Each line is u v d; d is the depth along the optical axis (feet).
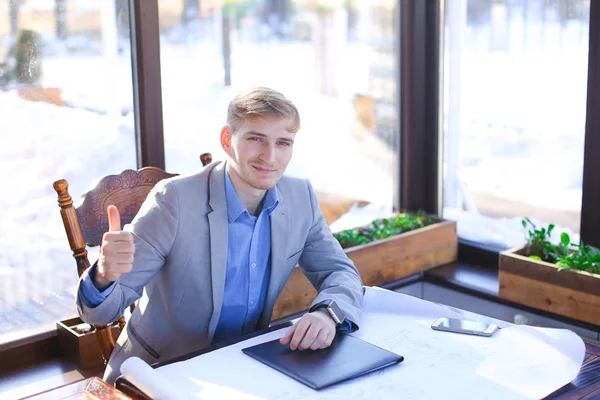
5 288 7.60
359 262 9.14
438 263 10.25
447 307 5.07
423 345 4.43
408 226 10.10
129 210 5.96
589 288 7.91
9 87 7.30
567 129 8.88
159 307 5.19
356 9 9.82
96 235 5.77
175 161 8.59
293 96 9.45
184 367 4.08
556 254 8.74
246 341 4.50
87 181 7.99
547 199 9.29
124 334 5.39
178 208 4.94
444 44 10.26
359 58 10.02
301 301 8.66
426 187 10.95
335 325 4.59
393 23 10.28
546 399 3.68
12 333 7.70
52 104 7.61
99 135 7.99
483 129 9.95
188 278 4.99
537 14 8.96
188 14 8.33
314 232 5.66
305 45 9.43
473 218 10.39
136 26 7.94
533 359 4.18
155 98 8.20
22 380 7.28
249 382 3.89
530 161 9.41
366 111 10.28
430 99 10.57
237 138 4.77
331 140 9.95
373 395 3.72
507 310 8.77
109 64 7.93
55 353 7.88
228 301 5.17
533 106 9.22
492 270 10.04
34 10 7.33
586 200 8.71
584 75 8.57
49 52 7.50
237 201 5.01
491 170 9.96
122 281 4.71
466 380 3.91
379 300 5.23
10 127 7.38
